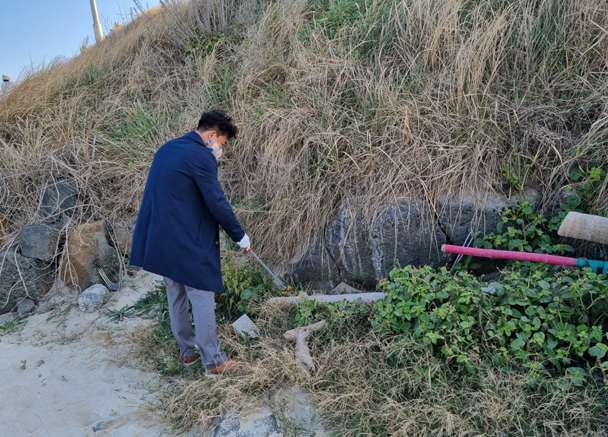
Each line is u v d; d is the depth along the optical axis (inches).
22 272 155.9
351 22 195.2
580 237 105.8
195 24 255.8
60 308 154.1
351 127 154.1
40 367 125.3
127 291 158.2
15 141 200.8
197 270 105.1
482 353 105.7
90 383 118.1
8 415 109.2
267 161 160.2
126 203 179.2
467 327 104.7
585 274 106.5
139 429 102.5
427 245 136.7
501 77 152.1
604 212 122.6
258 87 192.4
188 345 119.0
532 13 159.5
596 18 151.3
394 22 177.3
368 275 141.8
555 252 127.2
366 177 142.9
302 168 153.3
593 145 127.9
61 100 221.5
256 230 156.8
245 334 125.6
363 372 108.1
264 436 96.7
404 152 141.6
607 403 93.3
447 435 90.3
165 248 103.8
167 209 103.5
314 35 190.2
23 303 155.0
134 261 109.8
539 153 134.9
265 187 164.1
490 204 132.7
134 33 270.8
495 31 150.8
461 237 135.3
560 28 153.6
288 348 120.3
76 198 179.8
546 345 101.3
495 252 120.3
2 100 213.8
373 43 179.6
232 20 246.5
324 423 99.4
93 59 259.3
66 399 113.0
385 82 161.8
